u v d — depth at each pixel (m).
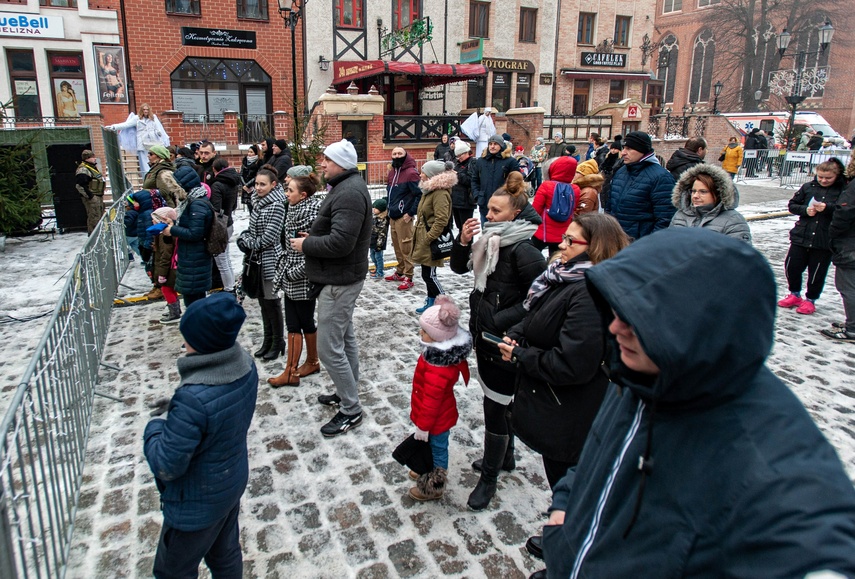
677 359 0.97
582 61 25.06
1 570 1.83
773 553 0.88
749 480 0.94
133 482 3.33
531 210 3.25
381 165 16.22
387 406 4.24
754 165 20.66
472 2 22.03
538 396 2.42
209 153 7.22
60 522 2.69
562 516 1.52
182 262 5.04
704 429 1.03
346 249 3.50
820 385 4.64
